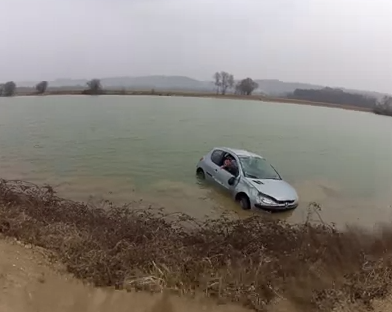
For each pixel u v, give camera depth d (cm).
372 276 602
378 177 1755
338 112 7194
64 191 1202
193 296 506
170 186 1313
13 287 460
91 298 477
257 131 3338
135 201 1122
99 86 9062
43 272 510
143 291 502
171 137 2653
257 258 607
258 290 529
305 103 9031
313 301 522
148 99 7919
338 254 655
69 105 5631
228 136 2878
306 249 659
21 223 652
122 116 4091
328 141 2997
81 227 708
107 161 1725
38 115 4016
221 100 8756
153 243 634
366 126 4634
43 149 2000
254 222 810
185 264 565
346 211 1177
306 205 1207
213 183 1302
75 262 548
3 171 1467
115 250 596
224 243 684
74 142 2273
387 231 847
